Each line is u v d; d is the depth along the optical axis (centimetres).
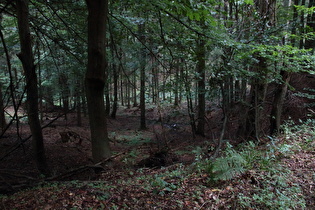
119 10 734
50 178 540
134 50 1147
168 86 824
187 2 431
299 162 491
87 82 584
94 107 602
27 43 638
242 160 445
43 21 783
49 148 1106
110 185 461
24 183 526
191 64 770
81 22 793
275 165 472
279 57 565
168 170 571
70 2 703
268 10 684
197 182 432
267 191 375
